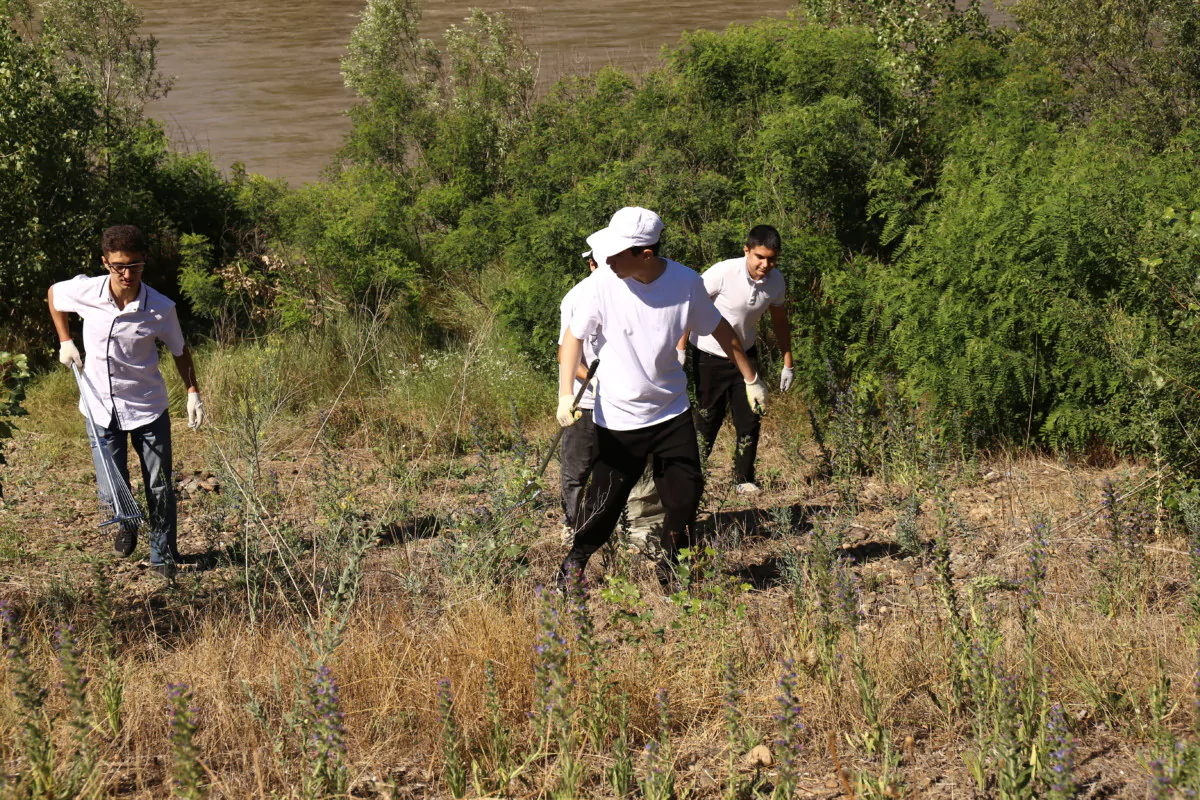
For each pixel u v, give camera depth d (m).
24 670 3.42
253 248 10.98
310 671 3.83
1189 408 5.37
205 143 22.56
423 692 3.91
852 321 7.91
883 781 3.21
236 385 8.70
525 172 11.50
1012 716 3.26
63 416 8.50
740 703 3.82
